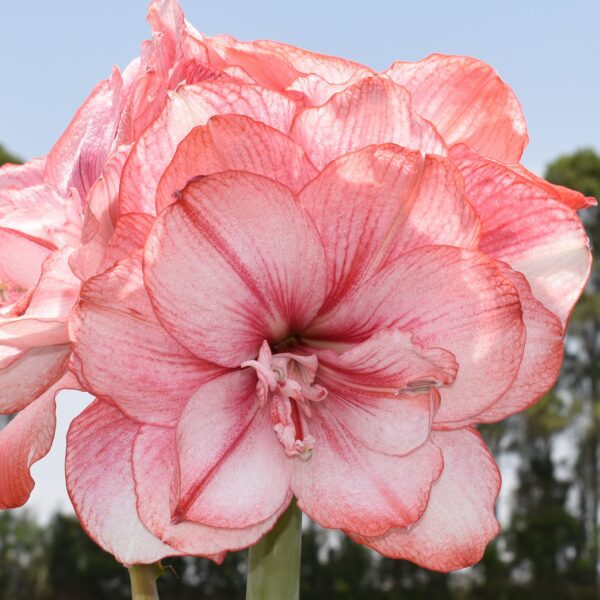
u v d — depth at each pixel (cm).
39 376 65
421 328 64
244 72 64
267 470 64
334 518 64
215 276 62
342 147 63
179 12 64
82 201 68
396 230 63
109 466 63
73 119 72
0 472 66
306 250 63
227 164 61
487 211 65
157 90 64
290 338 67
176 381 63
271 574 65
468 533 65
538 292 66
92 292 61
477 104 68
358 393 66
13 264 68
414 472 64
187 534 62
